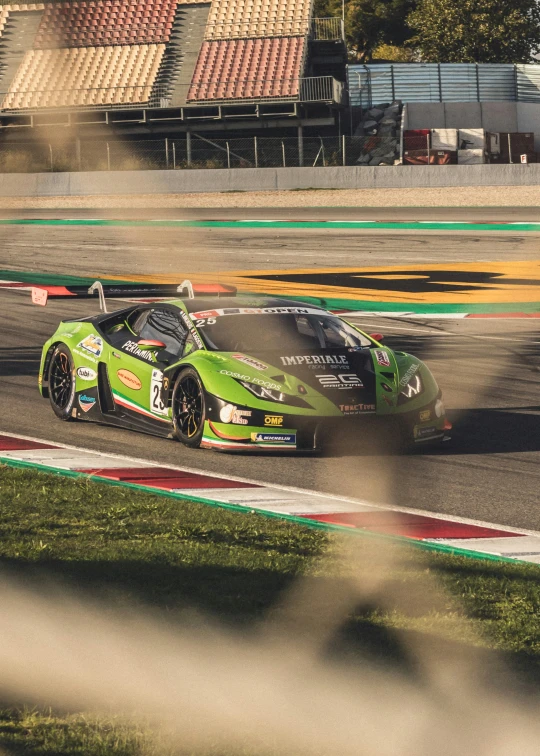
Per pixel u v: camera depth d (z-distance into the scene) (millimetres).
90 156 158625
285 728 12250
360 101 189500
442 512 23703
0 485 24578
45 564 18266
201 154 156750
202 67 168250
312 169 144625
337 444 29469
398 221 109562
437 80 191750
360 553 19750
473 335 53656
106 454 28984
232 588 17203
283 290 70250
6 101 165125
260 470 27344
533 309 62125
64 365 34312
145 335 32688
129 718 12281
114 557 18781
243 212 122000
